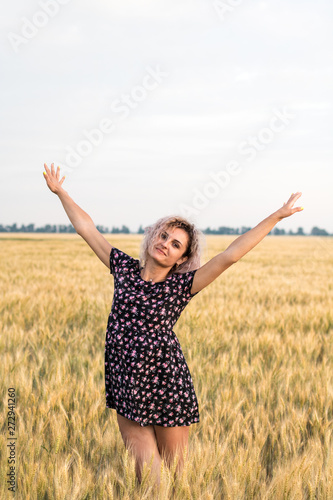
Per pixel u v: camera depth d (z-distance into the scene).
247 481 2.73
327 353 5.97
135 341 2.74
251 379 4.66
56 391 3.93
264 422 3.64
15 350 5.51
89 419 3.49
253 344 6.07
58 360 4.74
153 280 2.92
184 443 2.84
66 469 2.62
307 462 2.85
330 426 3.68
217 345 5.95
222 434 3.44
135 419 2.69
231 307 9.11
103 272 17.48
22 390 3.98
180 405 2.76
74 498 2.50
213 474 2.81
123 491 2.61
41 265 20.41
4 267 19.08
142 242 2.94
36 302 9.01
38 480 2.60
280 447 3.34
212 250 33.22
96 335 6.54
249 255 34.31
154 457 2.73
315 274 19.48
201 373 4.55
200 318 7.20
